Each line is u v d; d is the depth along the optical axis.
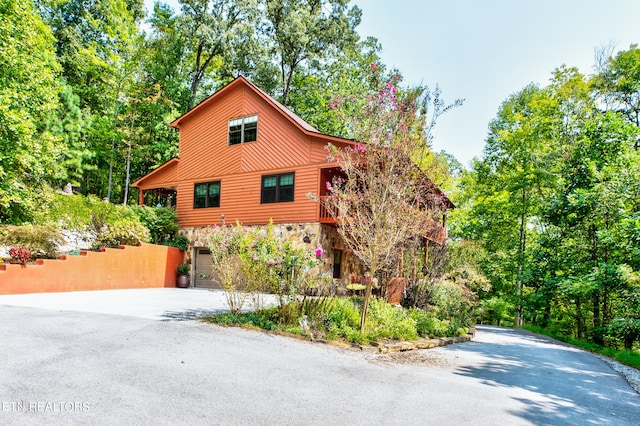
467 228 28.89
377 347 7.09
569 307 17.42
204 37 26.44
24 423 3.03
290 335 7.21
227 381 4.44
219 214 17.94
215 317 7.91
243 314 8.25
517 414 4.29
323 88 31.33
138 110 26.06
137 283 15.31
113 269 14.14
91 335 5.88
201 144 19.12
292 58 31.38
